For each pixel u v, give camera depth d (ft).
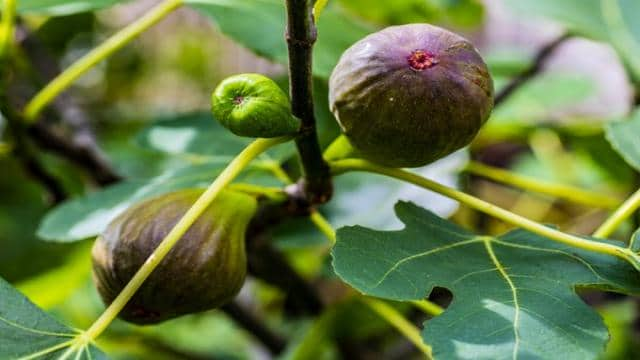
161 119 2.75
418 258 2.21
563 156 3.69
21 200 3.54
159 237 2.27
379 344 3.01
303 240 2.77
